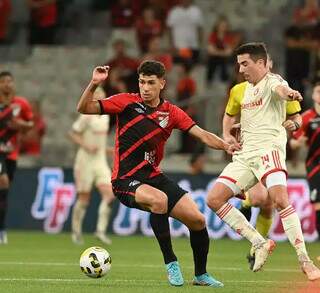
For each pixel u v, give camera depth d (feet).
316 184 159.63
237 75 132.46
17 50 307.37
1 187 192.44
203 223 109.91
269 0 303.27
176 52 280.31
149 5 296.92
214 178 226.17
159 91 111.96
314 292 107.55
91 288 108.58
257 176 118.52
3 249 179.42
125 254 171.42
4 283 114.73
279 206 115.55
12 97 187.62
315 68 254.27
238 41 272.51
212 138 113.80
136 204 110.32
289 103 120.88
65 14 314.96
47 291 105.29
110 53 300.61
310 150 159.12
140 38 280.72
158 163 113.09
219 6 306.35
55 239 210.38
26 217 233.35
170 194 109.91
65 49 304.50
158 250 182.60
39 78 300.20
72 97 295.89
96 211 229.86
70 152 277.64
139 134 111.14
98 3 315.58
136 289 107.34
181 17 280.72
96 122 197.98
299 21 258.16
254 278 125.49
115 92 251.80
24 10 319.06
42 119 275.39
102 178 198.49
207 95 243.19
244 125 120.47
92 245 194.49
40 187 233.76
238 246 198.39
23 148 262.88
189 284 113.09
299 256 113.50
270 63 122.01
